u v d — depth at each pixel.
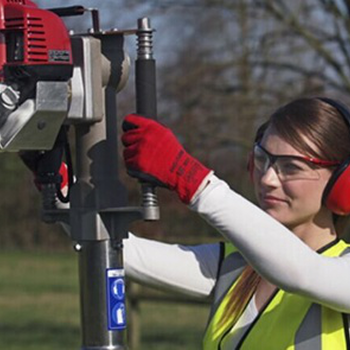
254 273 5.17
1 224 27.59
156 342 20.08
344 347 4.73
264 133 4.99
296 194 4.86
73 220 4.27
